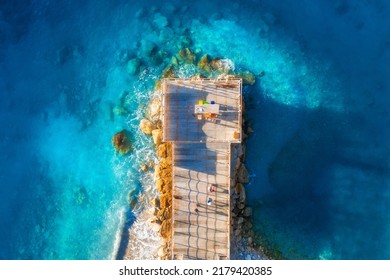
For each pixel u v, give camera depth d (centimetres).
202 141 3269
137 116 3712
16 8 3881
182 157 3334
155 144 3641
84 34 3844
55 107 3794
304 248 3575
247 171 3612
